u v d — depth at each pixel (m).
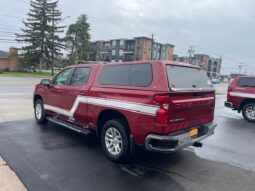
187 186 4.04
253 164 5.13
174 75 4.41
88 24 67.19
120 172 4.46
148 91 4.29
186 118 4.57
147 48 79.31
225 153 5.75
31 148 5.51
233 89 10.41
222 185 4.13
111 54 84.62
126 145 4.73
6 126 7.33
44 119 7.60
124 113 4.65
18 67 56.12
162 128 4.12
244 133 7.88
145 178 4.27
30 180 4.00
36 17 55.84
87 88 5.53
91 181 4.07
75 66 6.23
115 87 4.92
